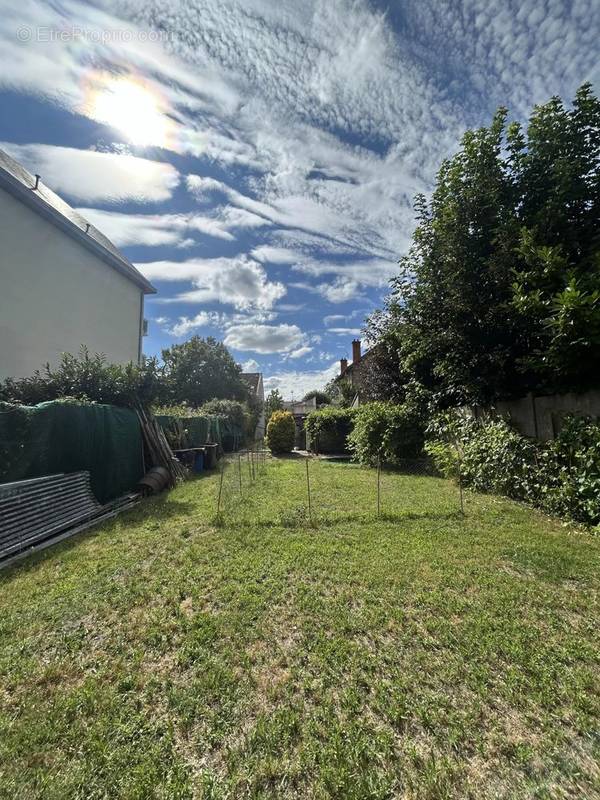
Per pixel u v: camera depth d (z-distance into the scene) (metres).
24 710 2.01
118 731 1.88
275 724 1.91
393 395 13.90
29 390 7.35
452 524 5.25
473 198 7.27
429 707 2.02
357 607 3.06
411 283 9.29
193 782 1.62
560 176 5.99
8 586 3.49
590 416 5.49
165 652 2.53
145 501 7.16
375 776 1.64
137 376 8.81
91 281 12.04
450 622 2.84
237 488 8.20
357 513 5.75
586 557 4.04
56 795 1.57
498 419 7.61
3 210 8.90
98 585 3.50
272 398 43.28
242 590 3.35
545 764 1.71
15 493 4.62
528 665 2.34
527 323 6.75
